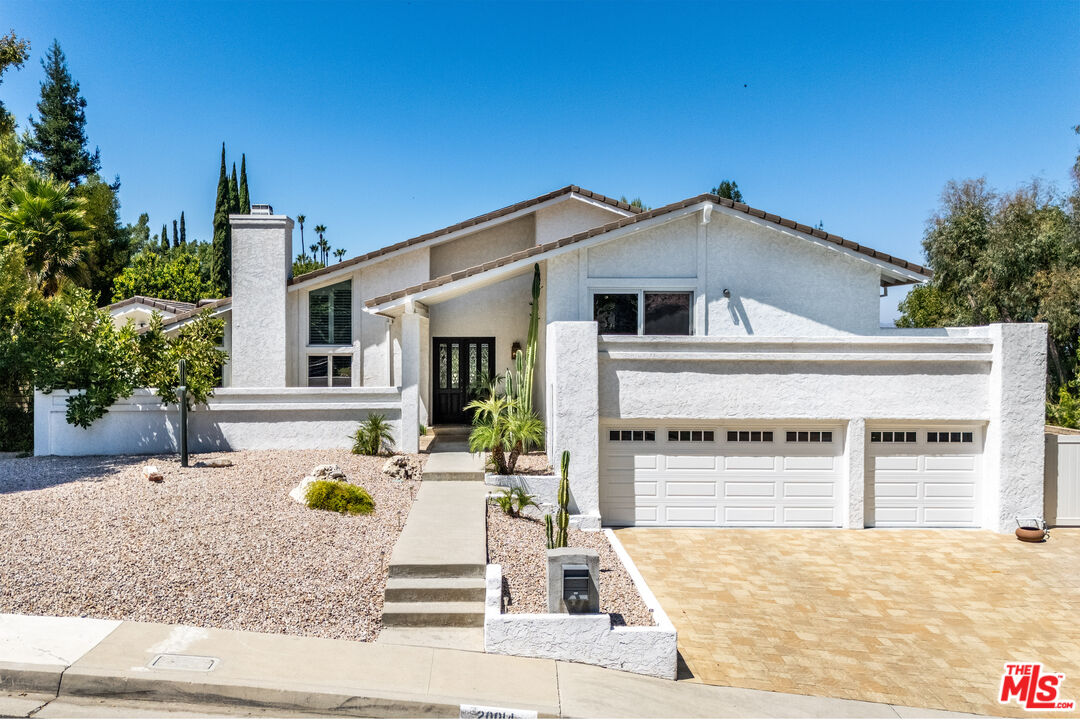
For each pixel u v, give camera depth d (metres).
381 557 9.11
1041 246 34.41
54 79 45.75
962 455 13.41
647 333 15.74
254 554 8.81
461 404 19.36
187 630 7.11
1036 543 12.43
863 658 8.00
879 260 15.63
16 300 17.31
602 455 13.26
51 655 6.42
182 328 16.11
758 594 9.89
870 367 13.08
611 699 6.60
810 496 13.34
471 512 11.05
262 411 15.86
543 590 8.55
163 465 13.65
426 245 18.67
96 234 40.75
